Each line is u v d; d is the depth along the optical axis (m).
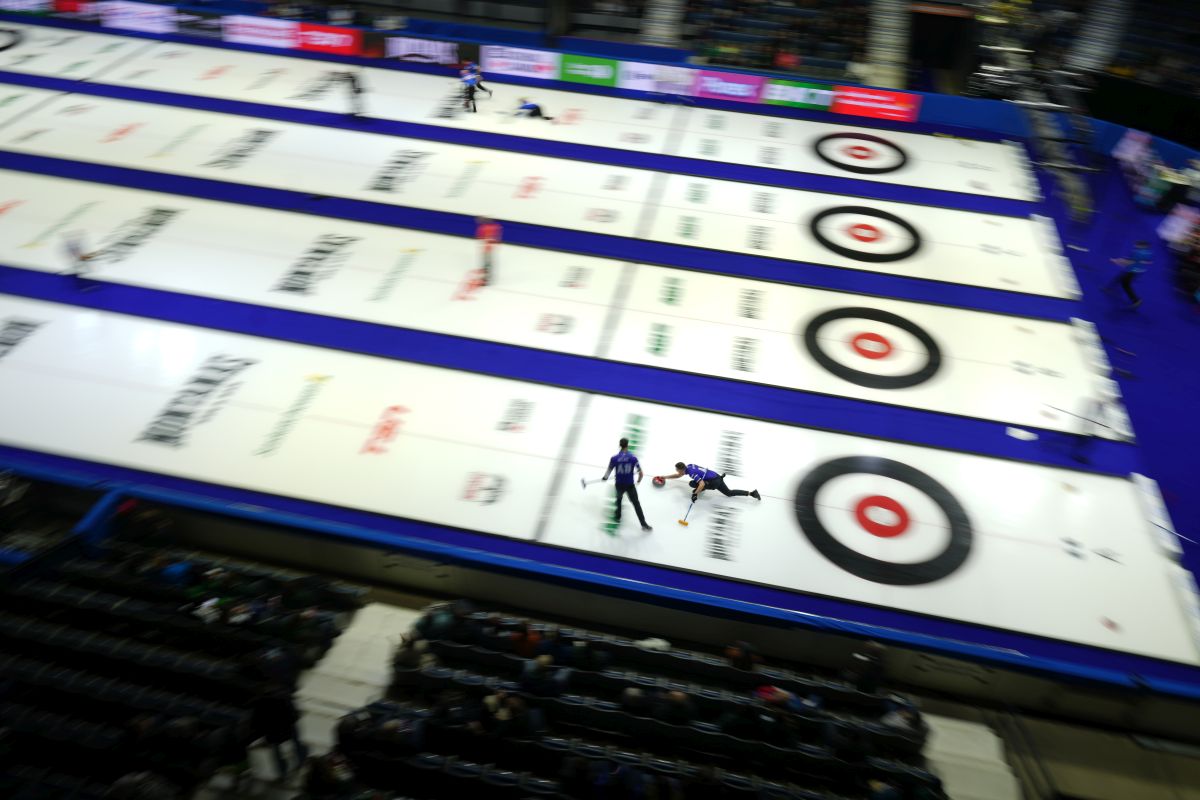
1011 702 13.00
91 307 18.42
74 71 26.81
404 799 10.18
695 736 11.13
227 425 16.17
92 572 12.88
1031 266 21.42
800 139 25.72
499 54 27.69
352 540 13.62
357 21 29.81
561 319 18.92
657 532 14.91
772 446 16.48
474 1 29.91
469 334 18.41
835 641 12.98
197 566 12.94
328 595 13.09
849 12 29.62
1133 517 15.70
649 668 12.48
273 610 12.36
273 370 17.31
